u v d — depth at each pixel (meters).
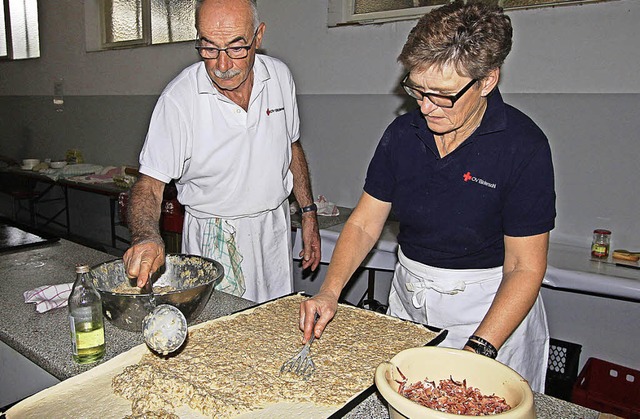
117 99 4.85
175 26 4.25
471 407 0.84
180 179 1.88
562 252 2.52
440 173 1.29
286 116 1.96
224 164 1.78
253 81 1.77
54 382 1.29
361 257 1.41
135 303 1.21
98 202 5.13
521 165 1.19
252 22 1.56
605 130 2.48
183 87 1.71
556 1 2.52
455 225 1.32
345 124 3.35
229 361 1.15
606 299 2.60
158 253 1.30
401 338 1.29
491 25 0.99
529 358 1.49
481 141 1.22
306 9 3.38
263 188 1.86
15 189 5.19
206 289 1.30
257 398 1.02
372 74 3.17
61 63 5.37
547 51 2.58
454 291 1.40
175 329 1.08
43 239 2.06
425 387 0.90
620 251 2.41
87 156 5.35
